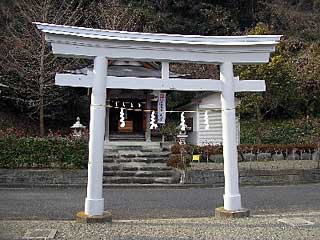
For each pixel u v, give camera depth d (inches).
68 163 586.9
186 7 1105.4
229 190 327.0
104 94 307.0
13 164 581.0
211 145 754.8
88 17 923.4
